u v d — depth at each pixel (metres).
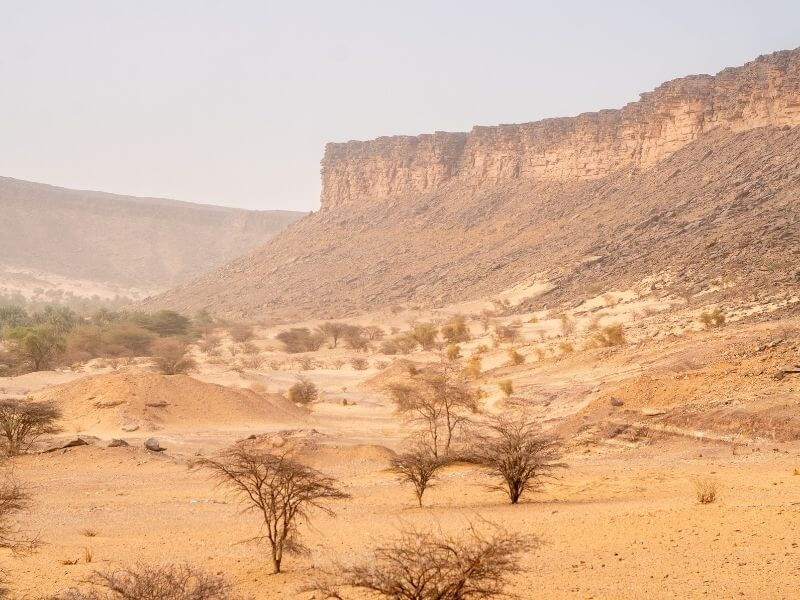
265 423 74.06
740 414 45.06
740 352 59.78
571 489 36.03
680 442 46.19
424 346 140.62
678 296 129.50
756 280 119.31
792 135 198.75
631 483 35.59
